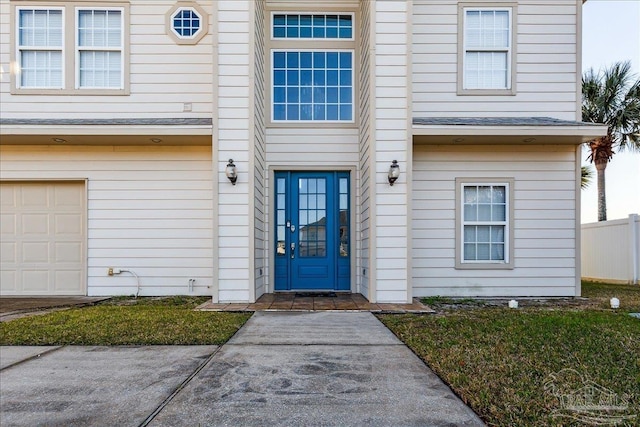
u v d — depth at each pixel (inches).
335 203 278.4
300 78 281.6
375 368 118.2
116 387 103.7
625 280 373.4
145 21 271.0
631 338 146.9
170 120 252.7
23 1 262.2
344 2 279.6
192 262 266.8
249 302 224.7
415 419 86.4
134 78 269.6
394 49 230.4
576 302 243.0
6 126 236.2
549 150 268.1
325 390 102.0
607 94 474.3
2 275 265.1
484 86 271.9
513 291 264.1
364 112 254.4
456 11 269.4
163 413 89.0
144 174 267.3
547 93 269.6
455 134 240.1
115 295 263.0
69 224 267.4
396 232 226.5
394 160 226.1
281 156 275.6
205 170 268.7
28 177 263.7
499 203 269.3
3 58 264.4
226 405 93.2
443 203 266.8
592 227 418.3
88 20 268.8
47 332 156.7
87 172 265.9
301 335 156.3
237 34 229.3
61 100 266.4
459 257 264.8
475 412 89.4
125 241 265.9
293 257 276.7
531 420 84.6
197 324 171.3
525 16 269.7
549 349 133.8
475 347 136.6
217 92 227.8
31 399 96.5
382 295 225.0
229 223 225.9
